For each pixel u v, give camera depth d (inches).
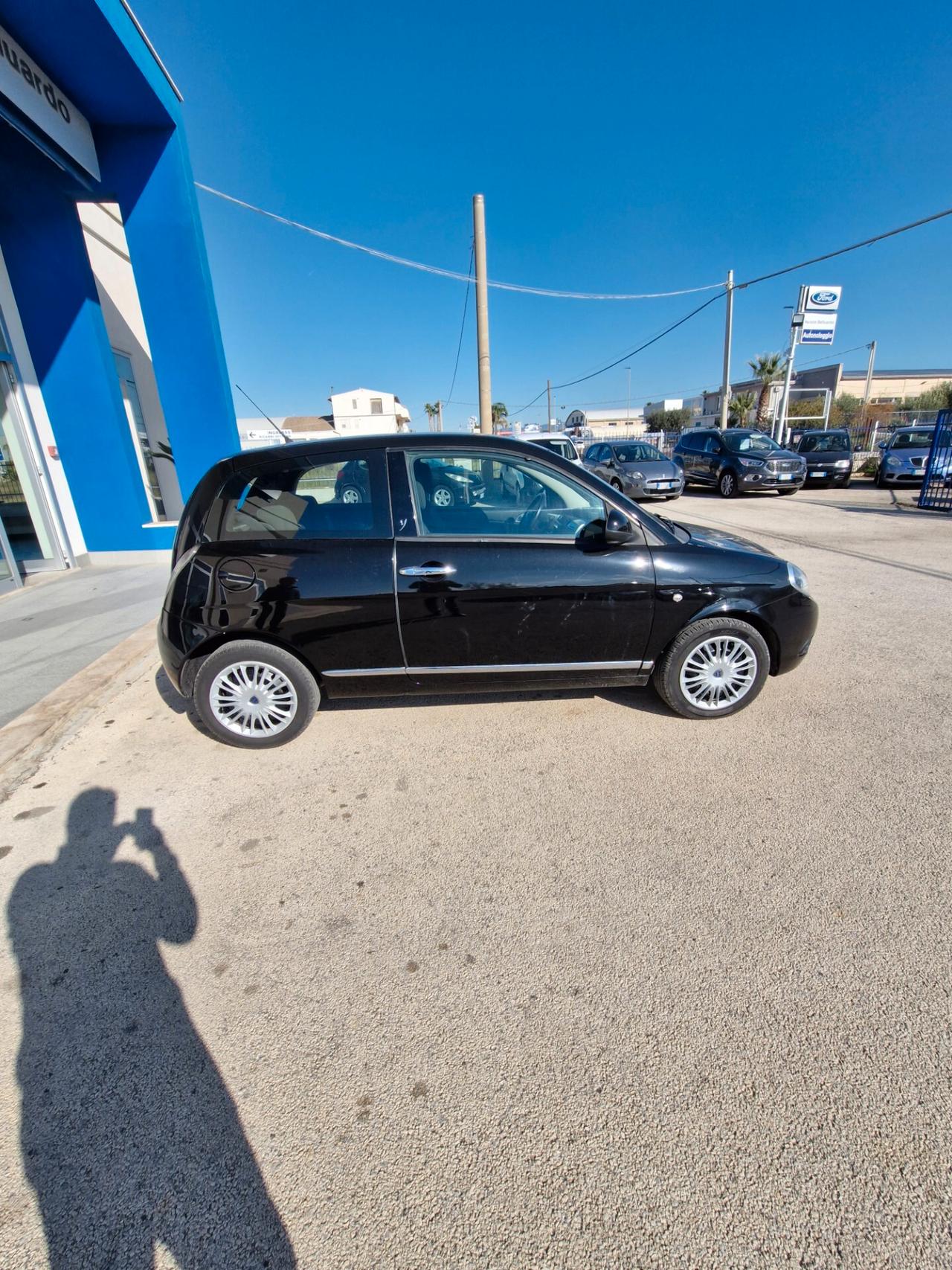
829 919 81.2
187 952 79.2
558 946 78.4
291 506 121.3
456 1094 61.1
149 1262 48.9
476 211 502.0
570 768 118.6
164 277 278.1
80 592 254.5
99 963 77.7
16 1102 61.3
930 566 276.2
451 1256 48.6
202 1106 60.6
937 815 101.7
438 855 96.0
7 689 157.6
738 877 89.2
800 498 559.5
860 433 932.0
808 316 868.0
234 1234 50.5
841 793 108.2
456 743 128.6
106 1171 55.3
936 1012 67.9
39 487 287.3
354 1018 69.6
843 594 234.1
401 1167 54.9
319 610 119.3
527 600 121.4
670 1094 60.4
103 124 258.7
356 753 126.1
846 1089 60.3
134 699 154.3
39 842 101.0
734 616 130.6
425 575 118.7
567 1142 56.5
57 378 286.8
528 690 130.7
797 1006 69.2
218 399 293.1
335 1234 50.2
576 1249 48.8
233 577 119.3
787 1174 53.4
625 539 120.3
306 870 93.4
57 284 274.4
